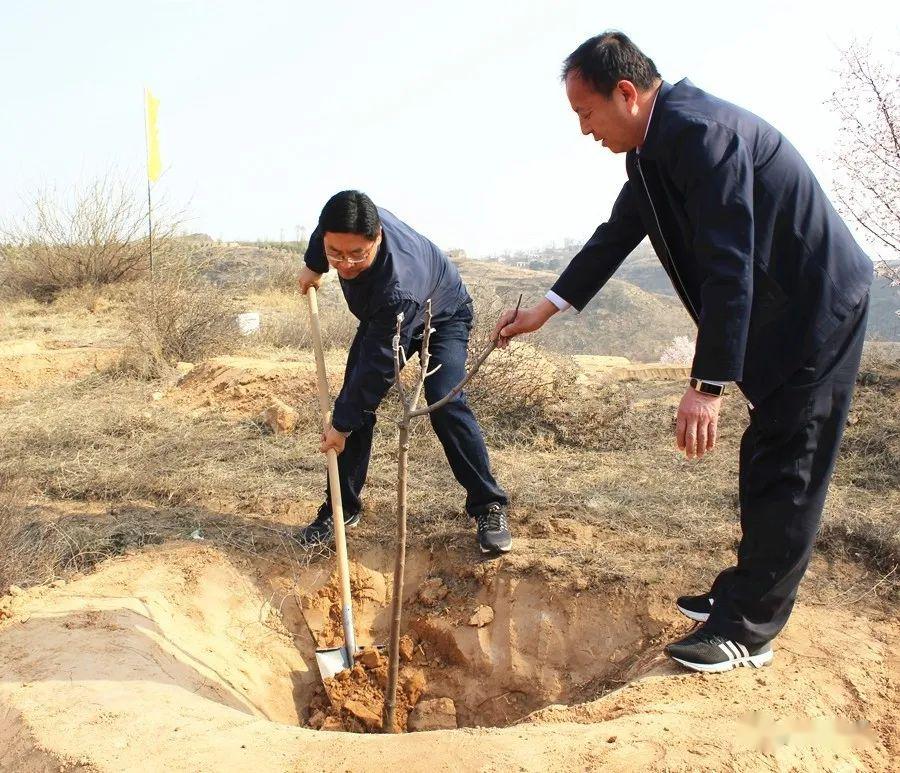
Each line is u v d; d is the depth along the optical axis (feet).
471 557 13.98
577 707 9.84
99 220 42.16
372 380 12.39
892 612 12.05
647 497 15.62
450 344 13.65
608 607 12.71
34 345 30.32
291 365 24.50
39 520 14.71
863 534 13.55
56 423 19.90
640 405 21.48
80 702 9.30
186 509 15.49
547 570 13.29
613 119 9.53
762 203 9.23
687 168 9.08
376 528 14.92
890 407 18.39
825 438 9.87
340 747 8.73
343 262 11.71
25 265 42.88
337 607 13.91
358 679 12.69
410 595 14.11
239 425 20.27
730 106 9.32
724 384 9.02
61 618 11.41
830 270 9.39
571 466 17.69
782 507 9.95
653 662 10.83
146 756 8.38
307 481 16.70
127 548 13.96
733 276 8.86
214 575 13.46
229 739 8.80
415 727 12.50
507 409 20.38
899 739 9.49
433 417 13.70
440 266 13.24
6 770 8.51
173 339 28.27
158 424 20.04
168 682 10.11
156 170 41.45
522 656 12.77
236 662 12.28
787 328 9.50
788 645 11.02
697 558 13.43
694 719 9.20
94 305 40.60
